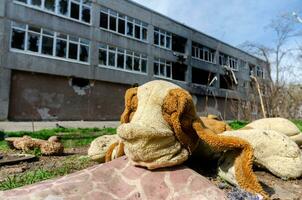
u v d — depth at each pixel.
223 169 3.63
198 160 4.14
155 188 3.25
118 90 23.11
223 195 3.05
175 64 28.53
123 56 23.62
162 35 27.28
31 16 18.38
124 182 3.38
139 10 25.05
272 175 4.03
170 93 3.55
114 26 23.20
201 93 29.98
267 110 14.05
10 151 7.21
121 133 3.31
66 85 19.94
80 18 21.00
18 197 2.99
